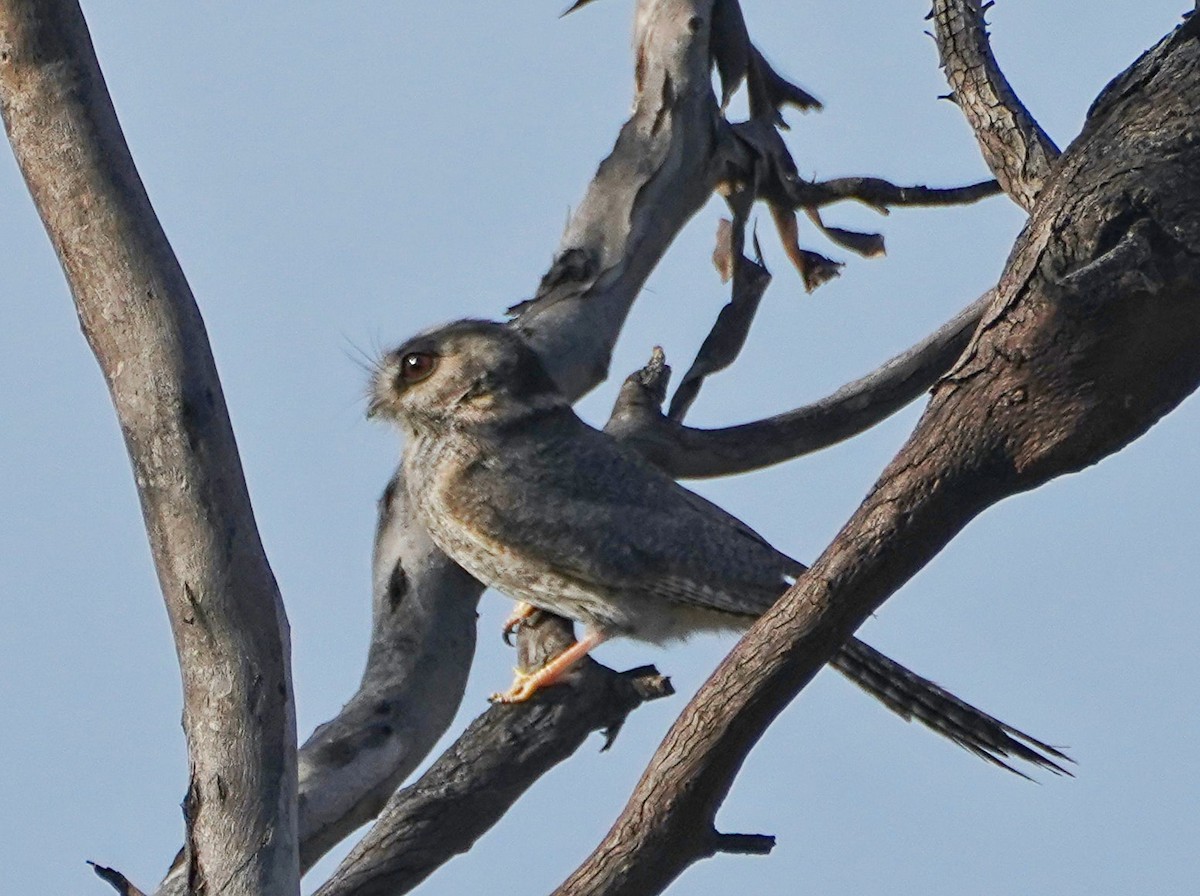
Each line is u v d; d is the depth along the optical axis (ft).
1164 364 25.55
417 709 40.70
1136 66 27.81
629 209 48.78
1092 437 25.86
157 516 28.76
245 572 28.68
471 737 36.06
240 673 28.53
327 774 38.65
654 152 49.21
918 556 26.61
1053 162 34.09
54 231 29.53
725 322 47.16
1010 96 34.86
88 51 29.71
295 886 28.35
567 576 43.50
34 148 29.48
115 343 29.07
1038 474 26.20
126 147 29.73
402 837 34.71
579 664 36.94
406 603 42.98
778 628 27.09
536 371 45.83
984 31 35.32
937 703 39.19
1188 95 26.84
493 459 44.09
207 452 28.76
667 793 27.86
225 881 27.94
